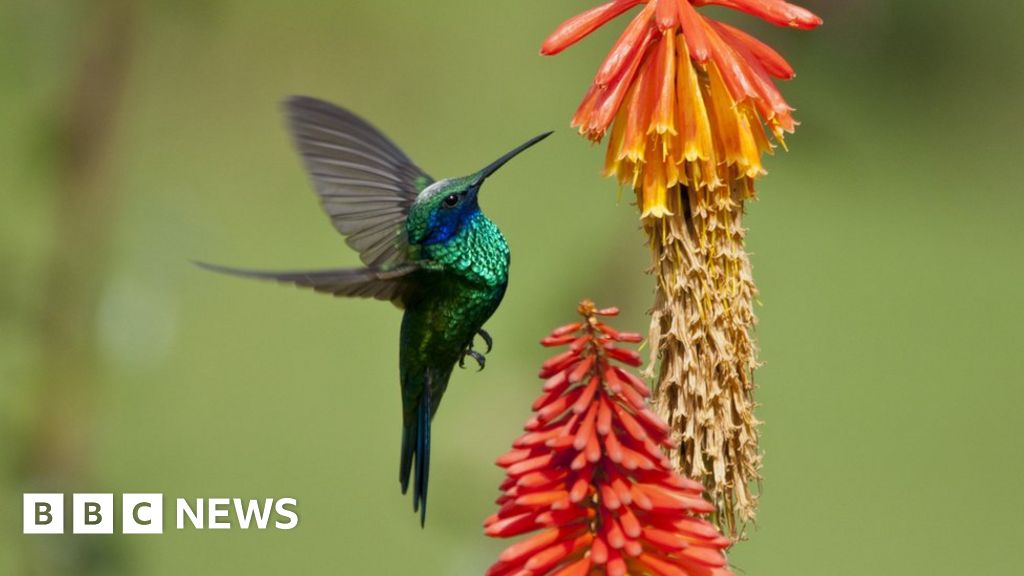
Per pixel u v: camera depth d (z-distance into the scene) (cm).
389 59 1512
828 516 1535
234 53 1402
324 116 795
